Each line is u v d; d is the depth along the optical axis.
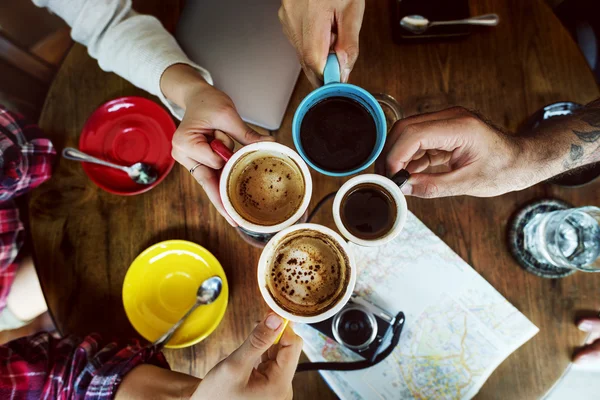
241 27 1.09
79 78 1.10
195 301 0.98
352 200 0.76
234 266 0.99
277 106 1.02
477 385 0.92
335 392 0.94
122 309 1.00
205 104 0.87
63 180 1.06
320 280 0.75
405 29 1.00
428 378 0.93
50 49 1.62
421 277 0.97
